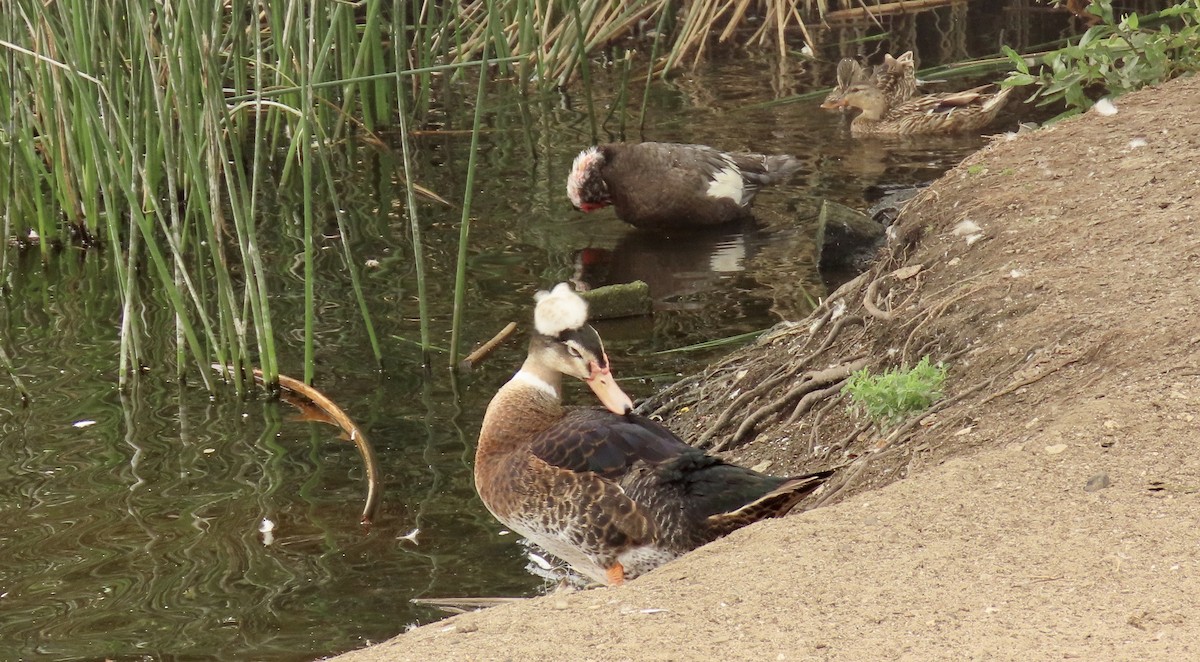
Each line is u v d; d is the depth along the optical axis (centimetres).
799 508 834
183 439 1053
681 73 2239
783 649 520
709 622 552
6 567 841
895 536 611
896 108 1873
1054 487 637
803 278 1380
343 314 1331
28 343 1282
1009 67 2097
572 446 759
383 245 1538
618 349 1228
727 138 1866
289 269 1466
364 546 859
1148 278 901
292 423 1083
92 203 1539
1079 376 798
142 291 1420
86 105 1141
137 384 1173
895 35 2384
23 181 1556
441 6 2325
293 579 816
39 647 740
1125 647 492
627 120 1986
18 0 1373
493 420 809
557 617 581
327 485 959
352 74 1952
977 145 1775
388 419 1080
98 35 1273
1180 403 696
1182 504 603
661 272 1425
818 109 1998
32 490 960
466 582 809
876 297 1102
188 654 728
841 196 1600
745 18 2566
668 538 724
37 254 1543
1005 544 589
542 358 807
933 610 537
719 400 1088
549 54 2288
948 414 848
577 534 746
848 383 933
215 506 927
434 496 936
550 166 1811
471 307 1331
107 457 1020
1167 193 1034
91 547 868
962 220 1117
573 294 809
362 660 573
